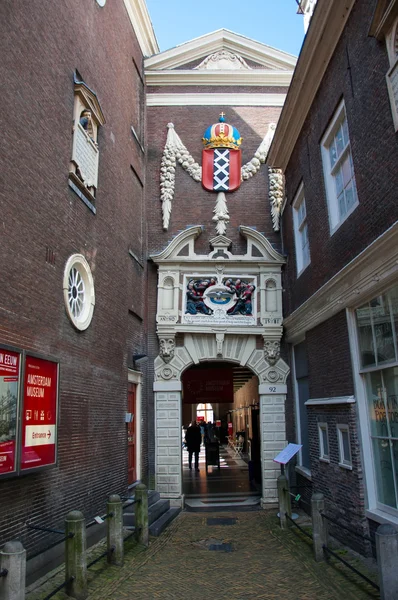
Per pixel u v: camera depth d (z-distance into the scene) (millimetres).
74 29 9406
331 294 9508
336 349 9562
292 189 13062
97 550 8570
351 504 8477
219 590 6762
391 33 7000
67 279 8516
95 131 10266
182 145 15547
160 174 15375
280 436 13836
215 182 15305
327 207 10039
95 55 10625
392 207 7070
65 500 7961
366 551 7840
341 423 9008
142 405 13484
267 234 15086
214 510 13078
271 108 16094
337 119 9438
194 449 20219
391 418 7496
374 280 7629
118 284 11578
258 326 14180
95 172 10125
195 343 14258
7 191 6684
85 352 9273
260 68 16406
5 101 6715
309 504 11820
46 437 7086
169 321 14094
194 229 14453
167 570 7715
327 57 9641
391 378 7477
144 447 13453
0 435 5996
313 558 7863
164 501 12664
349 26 8555
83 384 9062
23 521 6609
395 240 6789
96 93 10547
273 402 14039
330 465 9609
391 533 5391
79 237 9273
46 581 6750
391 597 5230
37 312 7410
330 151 10117
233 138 15555
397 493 7309
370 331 8203
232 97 16078
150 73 15891
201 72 15953
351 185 8992
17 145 7004
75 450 8500
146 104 15898
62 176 8562
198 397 16844
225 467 21641
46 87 8039
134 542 9234
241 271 14562
